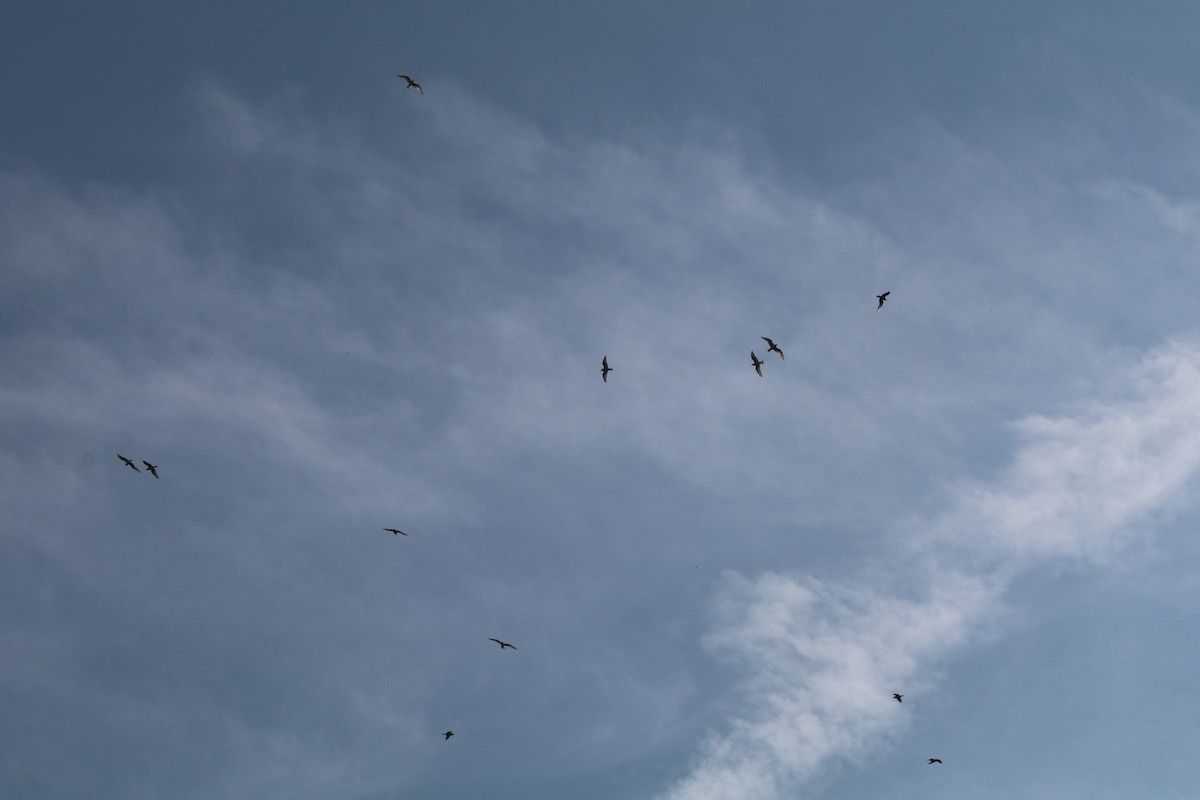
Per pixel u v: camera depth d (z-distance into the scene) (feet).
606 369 429.79
